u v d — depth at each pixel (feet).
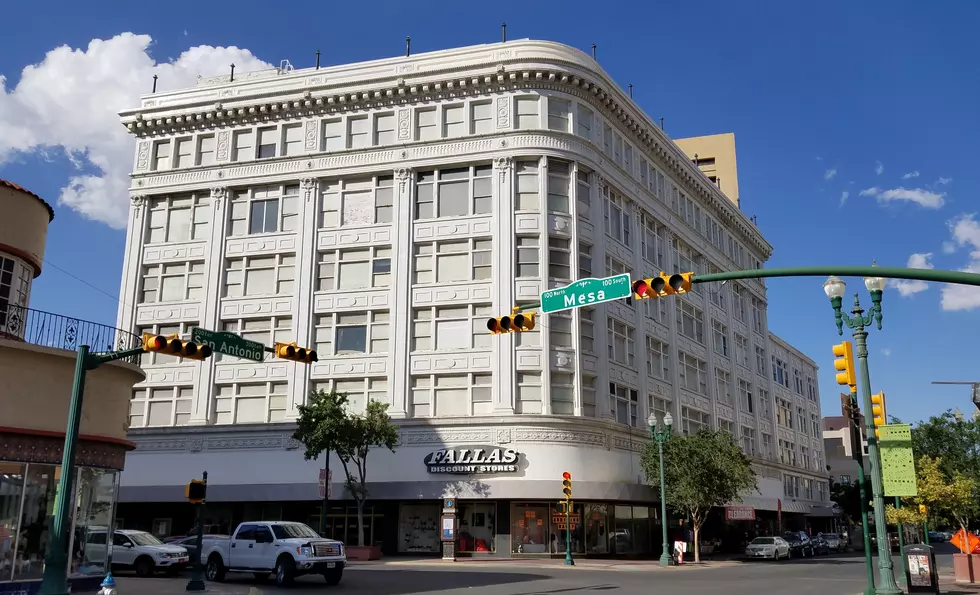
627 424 149.28
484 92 149.59
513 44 150.00
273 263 153.17
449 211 147.43
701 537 175.11
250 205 157.28
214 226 156.46
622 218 161.07
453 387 139.64
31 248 68.90
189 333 153.28
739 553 183.42
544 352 136.87
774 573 104.83
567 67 148.25
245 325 151.74
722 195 213.87
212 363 150.61
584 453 135.33
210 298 152.97
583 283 60.80
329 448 125.18
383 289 146.20
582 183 148.36
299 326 148.05
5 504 59.00
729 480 136.56
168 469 147.02
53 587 54.24
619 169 159.63
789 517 238.27
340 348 146.51
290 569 77.10
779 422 238.07
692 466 135.85
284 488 139.85
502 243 141.69
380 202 151.12
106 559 66.54
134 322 156.25
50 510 61.57
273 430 144.05
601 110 157.07
